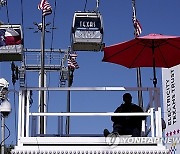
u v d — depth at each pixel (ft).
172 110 84.12
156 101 52.06
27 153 49.62
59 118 55.83
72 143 50.29
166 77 85.71
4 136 63.57
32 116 53.42
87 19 80.84
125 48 53.36
